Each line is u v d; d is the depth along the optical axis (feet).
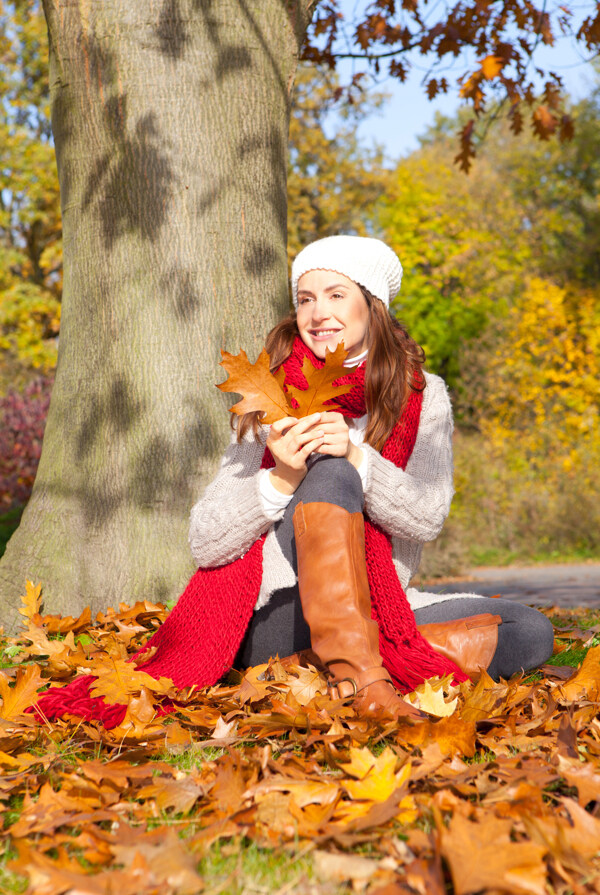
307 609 5.98
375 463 6.82
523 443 42.37
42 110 57.26
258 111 11.74
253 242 11.59
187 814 4.59
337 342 7.29
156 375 11.12
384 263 7.57
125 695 6.30
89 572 10.96
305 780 4.66
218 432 11.19
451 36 16.76
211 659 6.81
